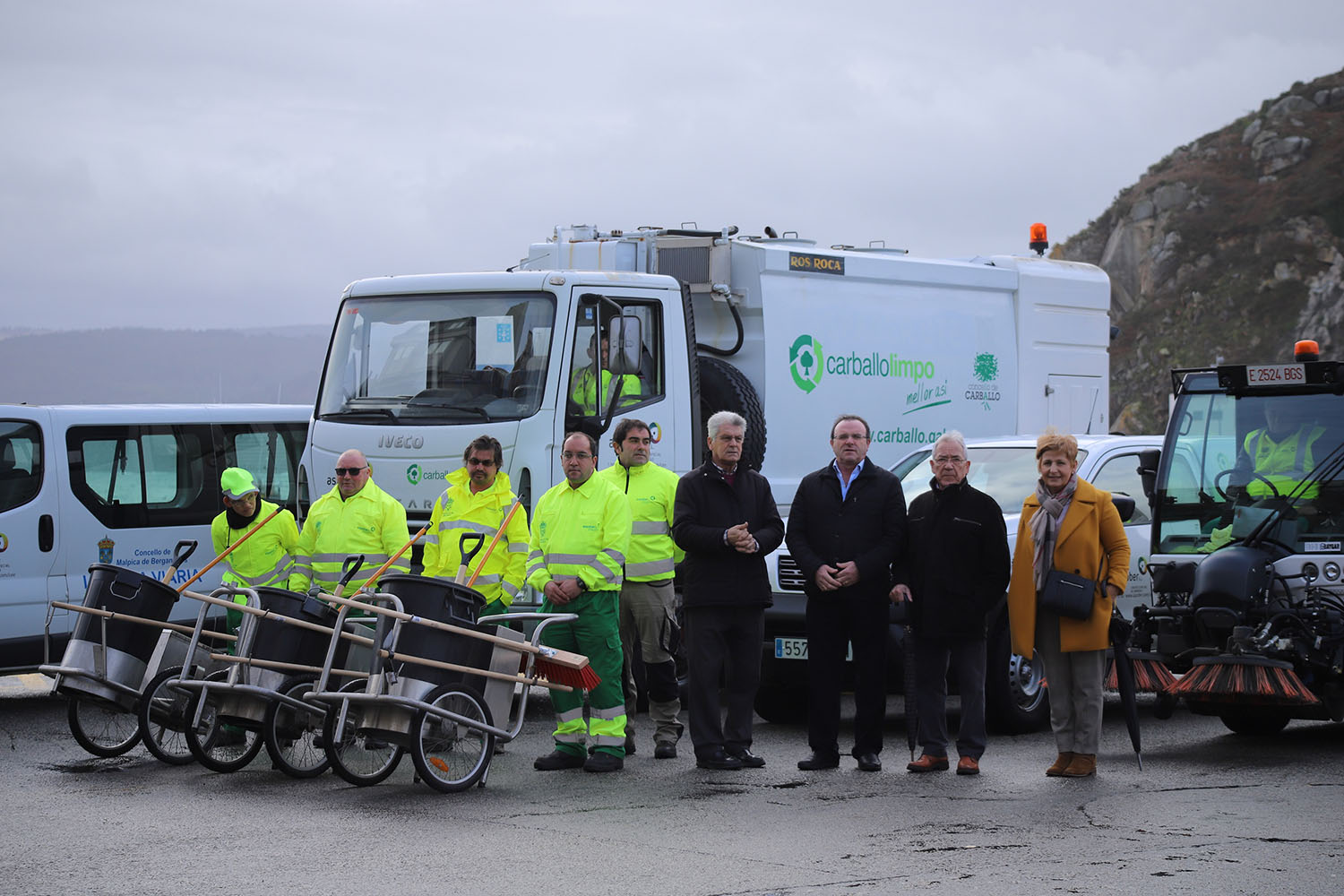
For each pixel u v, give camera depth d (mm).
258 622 8453
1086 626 8320
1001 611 9867
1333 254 72000
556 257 13352
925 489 11219
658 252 12930
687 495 8836
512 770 8758
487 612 9305
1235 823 6953
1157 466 10125
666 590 9188
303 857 6395
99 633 8781
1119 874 5949
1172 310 73750
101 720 9164
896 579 8711
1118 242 79312
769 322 12461
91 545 11312
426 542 9438
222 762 8656
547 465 10703
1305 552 9422
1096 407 15711
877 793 7898
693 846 6574
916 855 6352
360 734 7965
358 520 9477
